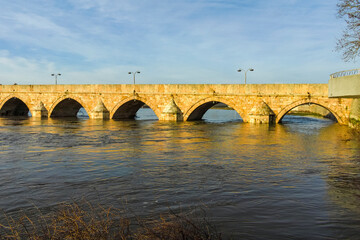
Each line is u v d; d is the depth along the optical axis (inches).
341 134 1266.0
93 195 486.0
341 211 409.7
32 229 358.6
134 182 556.7
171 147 940.6
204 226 358.9
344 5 950.4
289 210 413.7
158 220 377.1
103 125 1672.0
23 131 1369.3
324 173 616.1
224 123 1800.0
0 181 569.3
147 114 3191.4
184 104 1897.1
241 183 545.6
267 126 1603.1
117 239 315.6
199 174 611.5
